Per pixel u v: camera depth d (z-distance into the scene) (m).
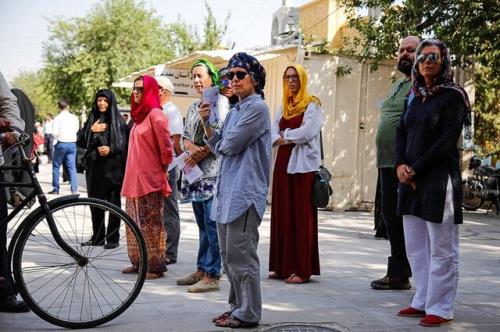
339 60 13.12
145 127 6.36
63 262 5.71
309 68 12.95
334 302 5.51
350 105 13.24
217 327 4.67
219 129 5.79
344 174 13.23
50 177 21.41
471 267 7.33
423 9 12.17
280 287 6.05
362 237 9.46
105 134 7.84
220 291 5.82
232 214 4.51
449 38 12.10
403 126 5.23
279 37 14.58
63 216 6.57
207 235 5.86
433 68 4.95
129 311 5.08
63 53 38.75
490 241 9.62
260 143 4.63
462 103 4.91
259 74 4.73
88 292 5.54
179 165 5.92
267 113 4.64
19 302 5.00
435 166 4.91
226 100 5.88
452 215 4.88
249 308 4.62
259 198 4.59
